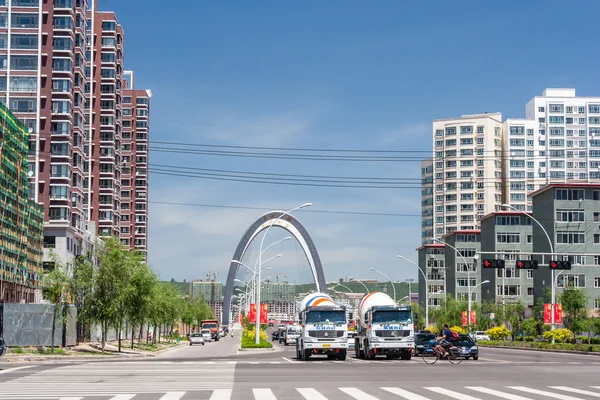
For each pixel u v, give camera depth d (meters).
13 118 79.62
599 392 21.36
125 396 20.47
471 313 96.12
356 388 22.91
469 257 172.62
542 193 125.12
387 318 45.34
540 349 72.38
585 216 120.38
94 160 136.88
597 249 119.75
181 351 75.56
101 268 58.66
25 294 82.94
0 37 100.19
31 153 99.50
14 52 100.19
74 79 105.06
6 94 99.81
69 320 62.22
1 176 74.62
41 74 100.81
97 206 135.75
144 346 79.69
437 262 192.12
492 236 150.25
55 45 101.50
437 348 41.44
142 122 174.00
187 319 139.25
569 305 89.00
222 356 56.53
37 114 99.81
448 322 124.00
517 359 47.53
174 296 100.50
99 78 138.25
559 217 120.38
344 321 45.88
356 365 38.59
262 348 74.69
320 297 50.91
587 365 38.72
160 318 88.56
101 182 136.88
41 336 56.62
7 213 76.44
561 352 64.69
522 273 147.62
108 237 60.75
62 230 95.25
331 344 45.38
